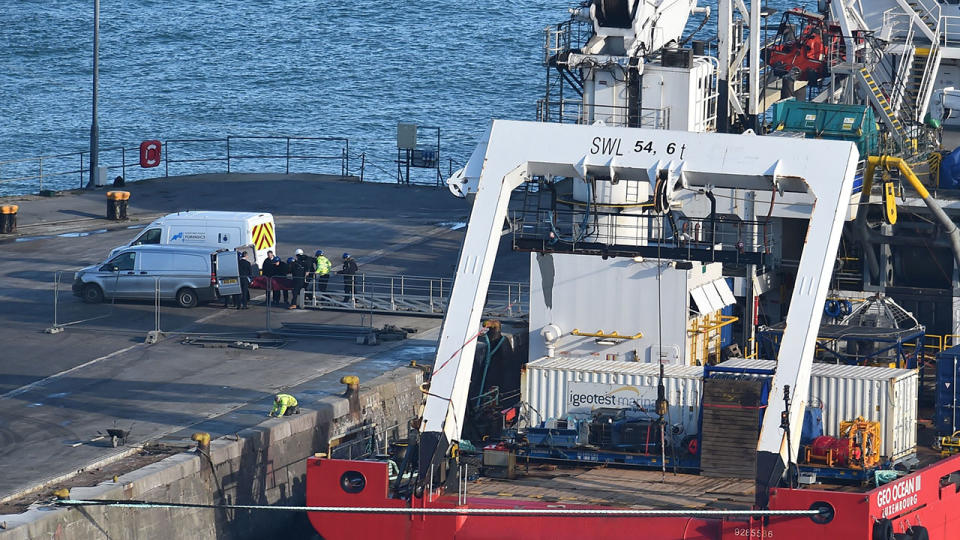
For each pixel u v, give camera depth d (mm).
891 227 177750
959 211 173750
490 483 134000
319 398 158250
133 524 130500
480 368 172625
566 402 144125
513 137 137250
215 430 147000
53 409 154875
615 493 130625
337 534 126750
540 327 163250
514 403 177875
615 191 161500
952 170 179125
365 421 160125
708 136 133625
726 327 176875
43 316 192375
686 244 163750
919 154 188875
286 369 170000
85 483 131250
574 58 166500
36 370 169125
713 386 137500
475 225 134625
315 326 187625
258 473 146000
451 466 128750
